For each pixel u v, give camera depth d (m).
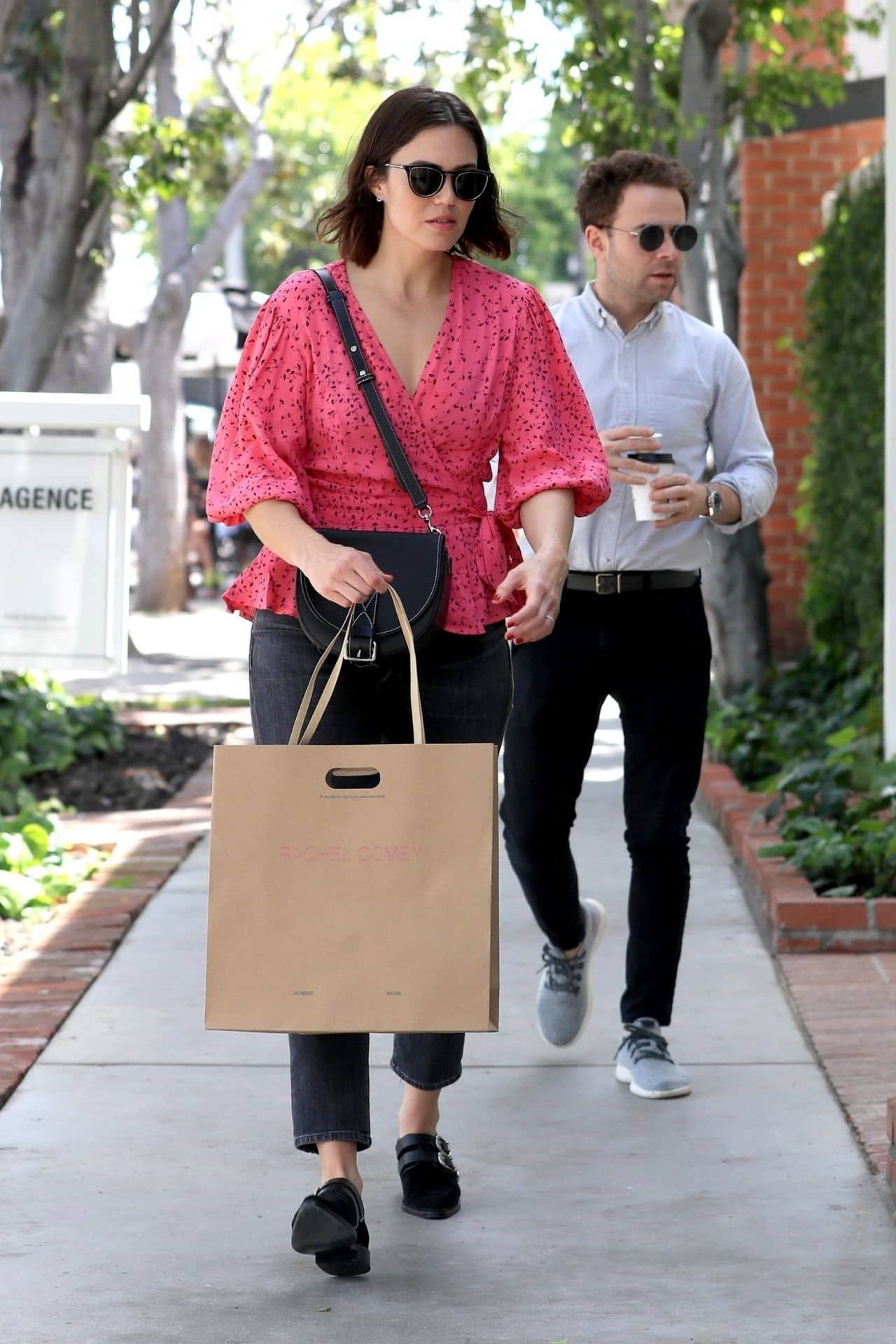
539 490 3.86
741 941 6.68
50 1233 4.07
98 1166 4.49
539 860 5.13
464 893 3.47
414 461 3.78
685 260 11.12
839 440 11.36
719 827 8.79
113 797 9.73
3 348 10.17
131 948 6.61
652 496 4.77
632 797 5.04
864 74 14.57
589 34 11.59
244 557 28.30
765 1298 3.69
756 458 5.14
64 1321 3.61
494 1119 4.85
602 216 5.04
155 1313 3.64
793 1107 4.88
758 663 11.59
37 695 10.48
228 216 21.95
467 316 3.83
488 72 12.88
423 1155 4.17
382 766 3.49
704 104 11.31
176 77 19.17
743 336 14.24
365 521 3.78
